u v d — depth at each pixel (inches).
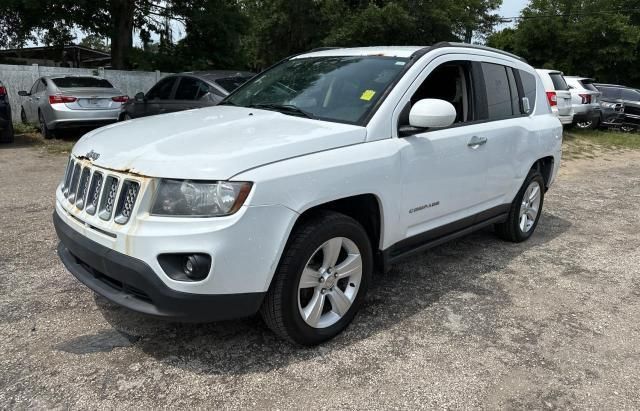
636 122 698.2
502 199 192.9
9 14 627.5
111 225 112.1
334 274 127.9
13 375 112.5
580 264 195.0
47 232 202.4
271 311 118.2
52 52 777.6
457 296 161.5
